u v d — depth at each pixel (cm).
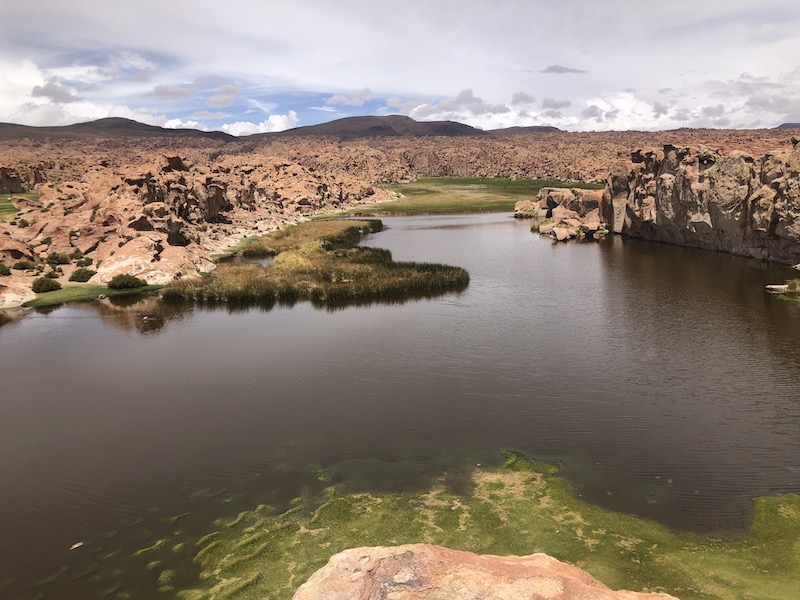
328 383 3562
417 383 3534
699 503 2150
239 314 5444
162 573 1806
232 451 2686
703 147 8662
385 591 950
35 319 5291
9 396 3478
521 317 5125
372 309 5553
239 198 13488
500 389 3416
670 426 2866
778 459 2503
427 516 2069
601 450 2616
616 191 10969
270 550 1892
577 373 3666
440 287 6406
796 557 1784
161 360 4094
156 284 6544
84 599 1702
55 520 2155
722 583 1655
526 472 2414
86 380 3725
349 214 16775
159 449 2730
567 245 9856
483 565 1013
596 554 1814
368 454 2619
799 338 4244
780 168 6819
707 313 5044
